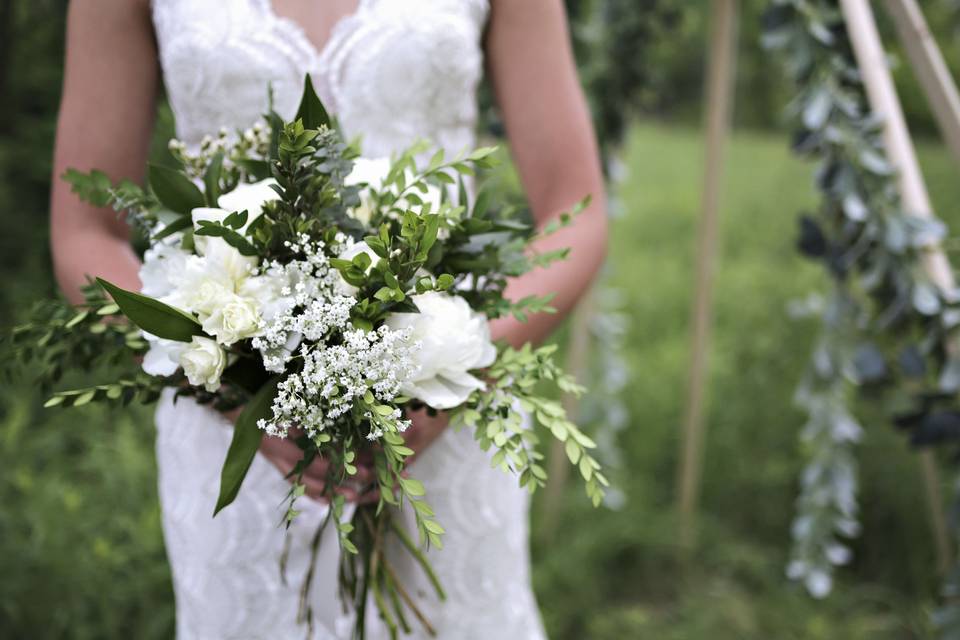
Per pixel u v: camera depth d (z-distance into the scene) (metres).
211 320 0.87
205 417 1.24
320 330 0.87
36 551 2.11
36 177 3.34
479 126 2.35
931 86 1.81
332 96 1.17
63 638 2.09
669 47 2.71
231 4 1.15
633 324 4.69
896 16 1.83
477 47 1.24
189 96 1.17
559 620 2.51
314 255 0.89
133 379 1.01
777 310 4.70
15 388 2.77
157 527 2.26
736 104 13.38
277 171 0.90
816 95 1.90
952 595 1.90
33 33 3.45
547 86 1.24
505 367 1.00
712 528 2.93
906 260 1.84
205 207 0.97
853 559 2.80
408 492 0.87
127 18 1.16
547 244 1.21
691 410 2.75
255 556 1.24
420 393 0.92
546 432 3.17
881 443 3.08
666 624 2.58
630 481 3.15
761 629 2.53
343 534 0.88
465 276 1.03
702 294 2.65
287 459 1.07
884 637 2.46
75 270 1.16
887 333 2.04
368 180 0.99
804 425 3.45
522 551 1.43
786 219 7.15
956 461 1.88
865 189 1.86
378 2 1.17
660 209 7.68
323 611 1.14
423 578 1.28
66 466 2.58
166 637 2.14
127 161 1.21
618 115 2.64
